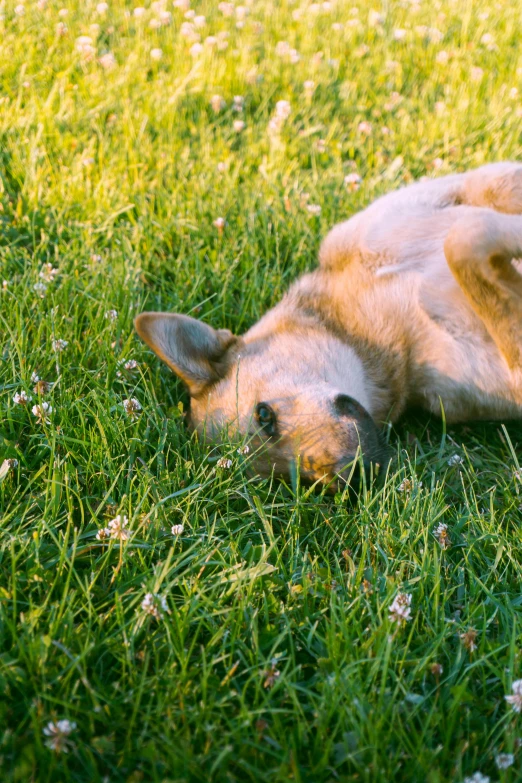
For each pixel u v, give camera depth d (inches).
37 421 49.3
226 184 67.7
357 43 93.7
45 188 66.1
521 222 50.2
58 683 40.3
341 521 47.1
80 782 38.6
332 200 66.3
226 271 61.0
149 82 81.3
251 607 42.9
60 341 53.3
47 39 87.2
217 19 96.7
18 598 43.1
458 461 50.7
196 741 39.3
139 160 70.1
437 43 93.0
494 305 50.0
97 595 43.4
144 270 61.6
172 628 41.8
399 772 38.8
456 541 46.5
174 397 54.7
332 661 41.1
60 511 46.8
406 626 42.9
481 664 41.1
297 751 39.1
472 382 52.7
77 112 73.3
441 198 56.2
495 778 38.9
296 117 77.7
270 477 49.9
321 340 53.0
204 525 46.8
